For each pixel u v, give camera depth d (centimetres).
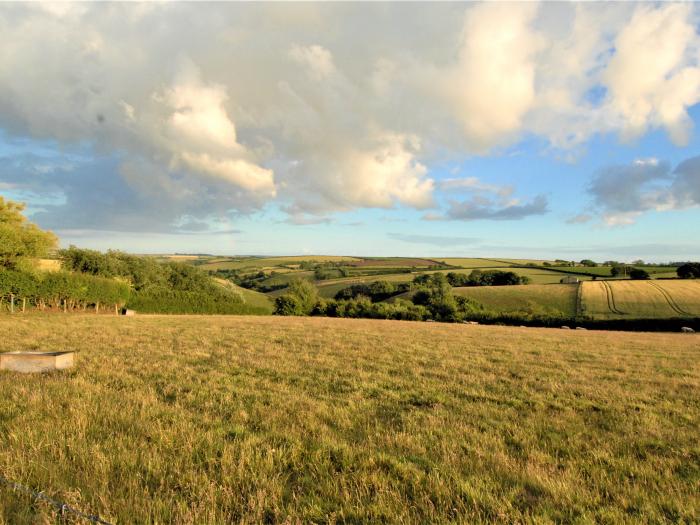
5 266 4431
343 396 1039
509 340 2730
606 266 12688
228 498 486
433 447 686
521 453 677
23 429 681
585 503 511
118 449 615
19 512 433
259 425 775
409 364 1569
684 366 1722
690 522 467
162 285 8831
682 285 8619
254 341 2209
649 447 731
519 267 13262
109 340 2059
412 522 455
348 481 546
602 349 2327
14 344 1839
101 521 417
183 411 831
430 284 9981
